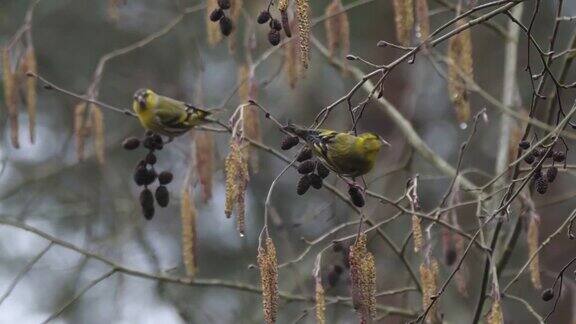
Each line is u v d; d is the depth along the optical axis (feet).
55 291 50.70
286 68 30.37
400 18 27.14
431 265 26.86
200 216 53.26
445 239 31.60
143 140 27.14
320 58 53.72
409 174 36.04
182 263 50.39
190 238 28.86
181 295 42.24
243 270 49.14
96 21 55.62
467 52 30.37
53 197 50.39
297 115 53.83
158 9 55.98
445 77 30.50
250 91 30.53
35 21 54.75
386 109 37.55
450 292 48.08
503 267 31.12
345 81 53.72
